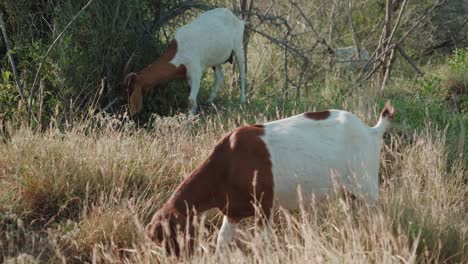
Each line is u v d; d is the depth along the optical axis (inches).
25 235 323.9
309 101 557.9
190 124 484.7
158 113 583.2
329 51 728.3
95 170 390.6
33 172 381.1
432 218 322.0
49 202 370.9
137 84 537.6
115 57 547.5
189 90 604.4
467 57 677.3
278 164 307.4
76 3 529.7
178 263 282.5
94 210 351.9
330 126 317.4
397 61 858.1
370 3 919.7
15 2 524.1
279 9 820.6
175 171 406.0
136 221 304.3
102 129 480.7
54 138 436.1
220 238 315.3
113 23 534.3
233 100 628.1
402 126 483.8
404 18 869.8
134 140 429.1
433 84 615.5
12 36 534.6
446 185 385.4
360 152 317.1
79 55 520.7
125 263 306.3
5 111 504.4
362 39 906.7
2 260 318.0
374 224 293.9
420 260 301.9
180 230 293.9
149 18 595.5
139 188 388.5
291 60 764.6
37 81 512.7
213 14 585.6
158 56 592.7
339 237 307.9
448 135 469.4
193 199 304.3
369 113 479.5
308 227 283.1
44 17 549.3
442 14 892.6
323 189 315.3
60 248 326.0
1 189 369.4
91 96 534.0
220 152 308.8
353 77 724.7
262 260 279.7
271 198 310.5
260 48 789.9
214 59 585.6
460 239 309.9
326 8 883.4
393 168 417.7
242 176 304.3
